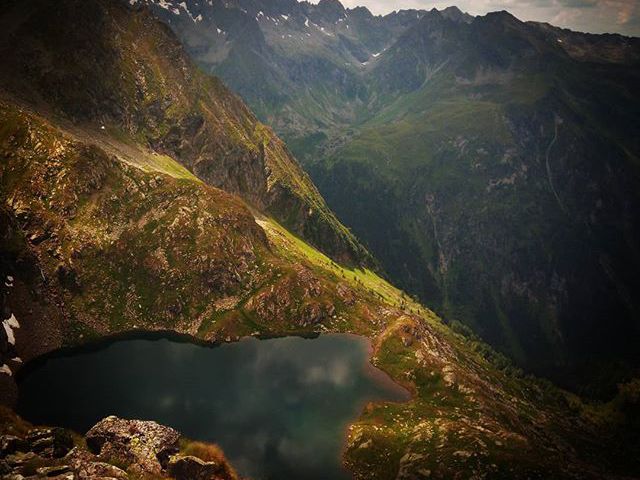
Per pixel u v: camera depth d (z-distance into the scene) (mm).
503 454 113625
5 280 143500
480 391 158625
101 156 194750
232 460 105438
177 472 75250
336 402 138750
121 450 76500
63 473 63469
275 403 132500
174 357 152500
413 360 167750
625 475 170375
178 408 121875
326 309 195250
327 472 108625
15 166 174125
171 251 185250
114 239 178750
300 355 167500
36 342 141500
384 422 131750
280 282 195875
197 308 177250
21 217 163000
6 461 64438
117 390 126250
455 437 120438
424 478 107562
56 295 156500
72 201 176375
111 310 164250
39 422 106562
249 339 174375
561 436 178875
